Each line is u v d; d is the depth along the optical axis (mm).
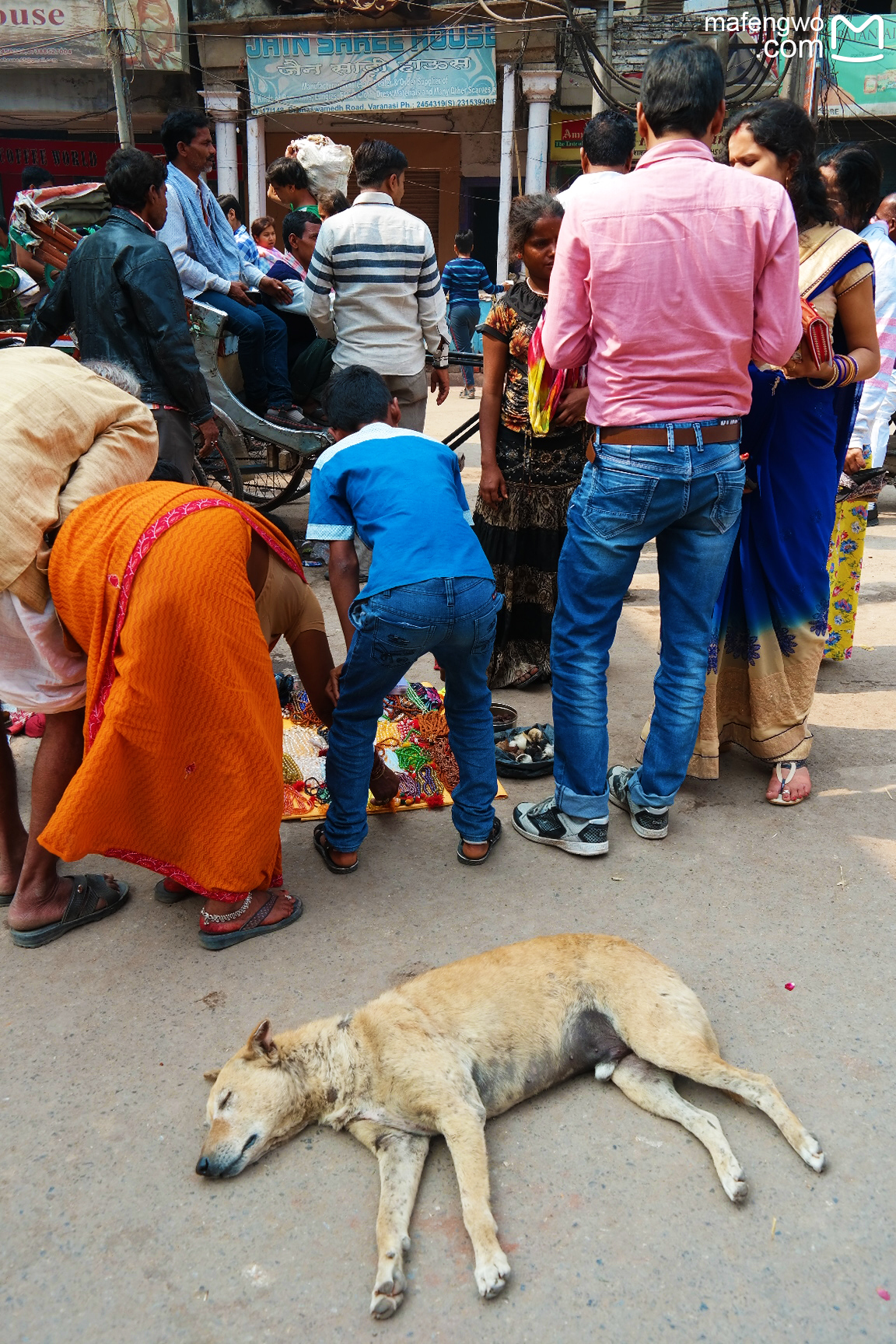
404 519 2781
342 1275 1810
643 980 2227
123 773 2508
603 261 2645
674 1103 2115
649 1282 1773
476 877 3061
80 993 2537
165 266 4184
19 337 5223
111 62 15867
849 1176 1988
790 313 2691
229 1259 1839
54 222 4859
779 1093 2148
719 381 2760
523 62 15680
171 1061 2303
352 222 4863
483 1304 1742
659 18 14523
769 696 3441
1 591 2535
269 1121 2051
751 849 3203
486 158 18234
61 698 2656
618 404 2783
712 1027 2375
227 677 2518
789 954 2662
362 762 2961
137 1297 1768
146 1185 1995
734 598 3457
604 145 3451
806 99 11797
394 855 3197
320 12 16203
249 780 2592
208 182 18750
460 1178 1879
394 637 2719
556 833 3191
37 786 2705
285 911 2803
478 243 19062
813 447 3242
